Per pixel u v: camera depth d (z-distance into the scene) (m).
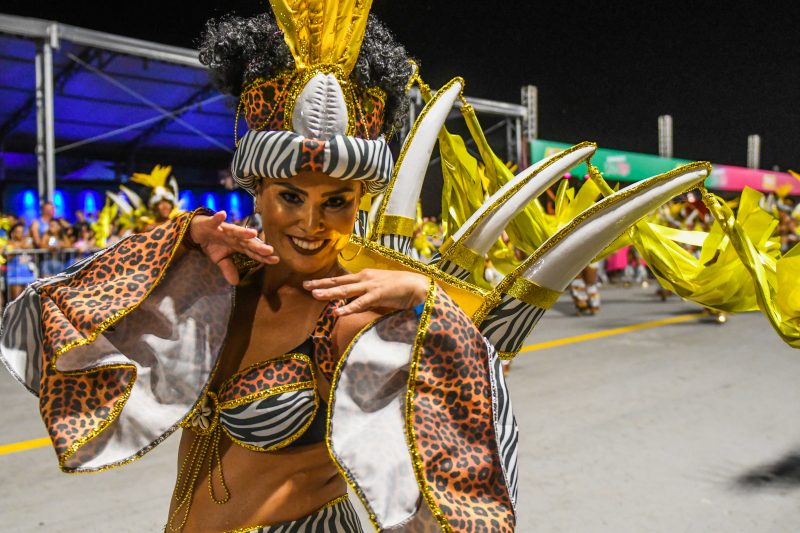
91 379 1.15
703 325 9.45
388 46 1.18
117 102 12.38
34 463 3.80
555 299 1.22
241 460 1.22
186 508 1.27
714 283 1.42
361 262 1.25
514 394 5.36
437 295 1.07
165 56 9.44
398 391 1.08
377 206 1.61
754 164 24.22
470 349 1.06
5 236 8.84
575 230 1.19
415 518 1.08
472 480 1.01
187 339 1.19
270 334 1.20
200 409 1.21
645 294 14.45
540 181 1.34
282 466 1.21
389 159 1.12
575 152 1.37
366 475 1.03
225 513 1.22
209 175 17.73
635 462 3.83
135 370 1.13
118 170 16.64
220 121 14.20
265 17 1.14
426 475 1.00
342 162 1.03
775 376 6.05
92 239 9.63
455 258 1.34
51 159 9.21
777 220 1.41
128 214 7.83
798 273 1.25
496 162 1.59
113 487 3.47
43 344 1.15
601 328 9.17
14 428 4.52
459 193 1.62
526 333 1.22
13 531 2.95
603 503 3.28
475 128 1.58
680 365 6.54
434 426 1.02
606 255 1.49
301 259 1.12
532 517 3.12
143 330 1.20
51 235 9.11
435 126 1.45
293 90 1.05
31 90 11.63
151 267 1.16
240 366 1.20
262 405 1.14
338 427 1.05
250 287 1.26
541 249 1.20
